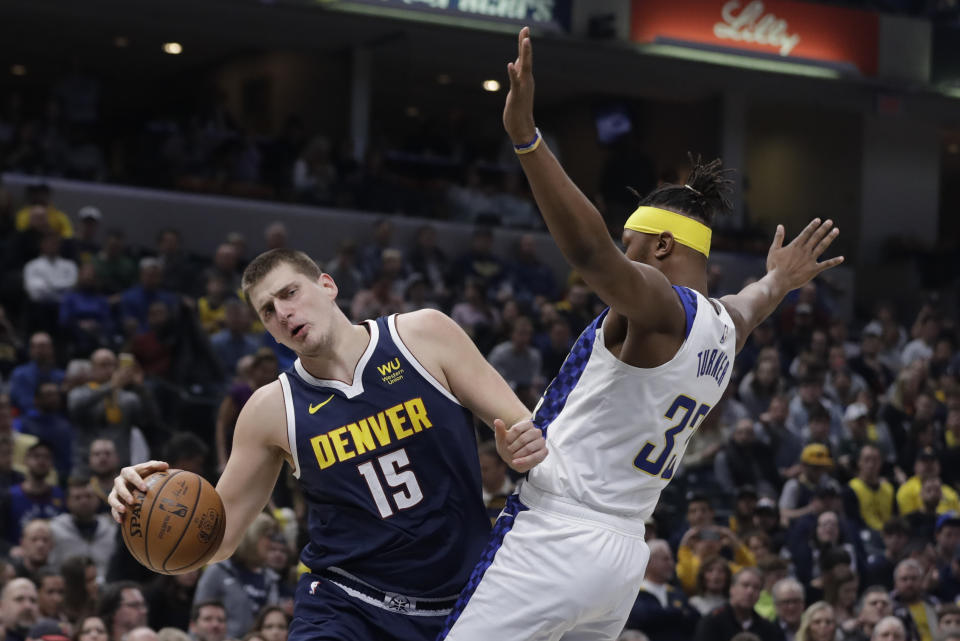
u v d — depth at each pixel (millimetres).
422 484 3637
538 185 3098
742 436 11523
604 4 18266
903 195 21812
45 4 17953
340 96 19312
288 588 7980
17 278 12680
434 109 23797
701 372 3424
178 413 10938
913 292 20875
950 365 15852
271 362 9836
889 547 10391
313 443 3646
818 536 10047
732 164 20859
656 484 3506
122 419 9742
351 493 3629
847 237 21734
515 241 17328
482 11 17578
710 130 21125
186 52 20750
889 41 20250
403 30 18156
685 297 3408
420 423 3648
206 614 7078
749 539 9875
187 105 22344
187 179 16422
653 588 8469
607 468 3432
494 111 23922
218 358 11578
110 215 15609
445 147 19656
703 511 9617
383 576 3627
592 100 22406
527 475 3576
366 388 3654
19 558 7809
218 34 19156
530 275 16031
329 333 3629
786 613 8664
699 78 20266
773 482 11477
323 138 17484
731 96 20859
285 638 7059
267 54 20266
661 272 3457
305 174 17141
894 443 13117
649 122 22281
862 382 14398
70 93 18234
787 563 9227
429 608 3637
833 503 10359
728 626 8125
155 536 3525
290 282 3592
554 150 21703
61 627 6797
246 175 17078
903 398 13828
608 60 19250
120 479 3602
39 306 12359
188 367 11438
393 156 19125
